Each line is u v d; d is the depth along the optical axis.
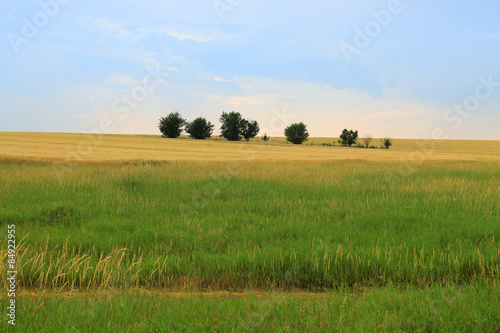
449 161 36.00
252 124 99.06
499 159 41.28
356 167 27.06
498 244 7.85
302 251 7.26
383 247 7.61
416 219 10.37
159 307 4.62
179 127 100.62
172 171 21.31
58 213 10.57
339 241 8.24
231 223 9.93
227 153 44.84
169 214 11.19
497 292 5.17
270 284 6.39
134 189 15.21
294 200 13.55
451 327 4.13
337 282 6.32
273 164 28.28
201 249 7.71
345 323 4.23
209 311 4.57
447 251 7.34
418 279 6.25
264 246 7.93
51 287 5.89
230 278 6.48
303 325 4.18
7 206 11.27
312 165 28.22
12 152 34.09
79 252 7.31
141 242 8.10
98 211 11.35
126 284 5.91
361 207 12.12
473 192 14.98
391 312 4.57
